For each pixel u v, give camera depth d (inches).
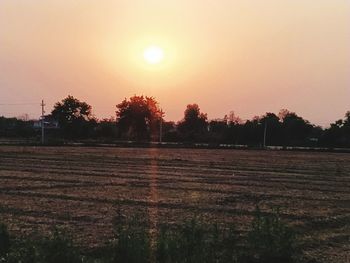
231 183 1657.2
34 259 514.0
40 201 1119.0
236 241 693.9
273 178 1897.1
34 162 2401.6
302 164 2802.7
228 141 6451.8
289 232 640.4
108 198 1192.2
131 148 4355.3
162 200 1178.0
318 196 1374.3
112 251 607.5
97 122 6796.3
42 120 5782.5
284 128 6417.3
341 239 786.2
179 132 6855.3
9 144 4409.5
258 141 6392.7
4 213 944.3
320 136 6215.6
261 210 1061.1
